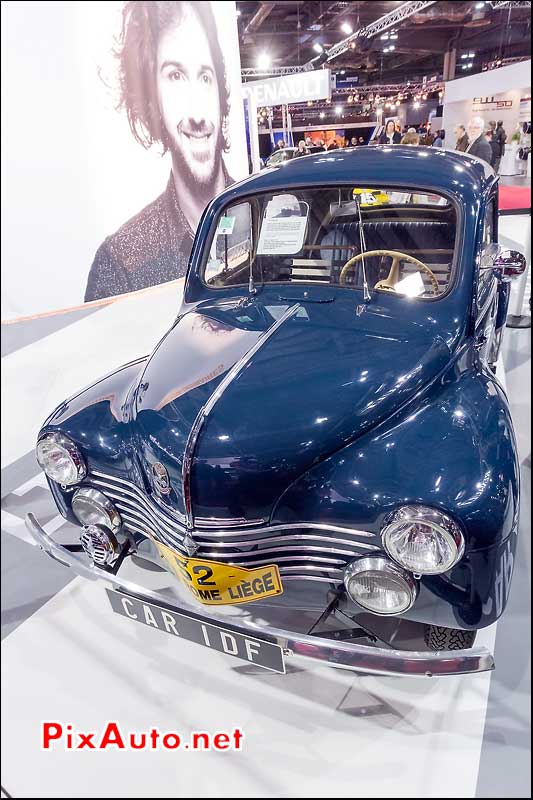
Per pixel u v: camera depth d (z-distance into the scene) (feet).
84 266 14.23
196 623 4.79
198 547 4.78
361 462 4.59
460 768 4.91
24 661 6.18
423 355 5.29
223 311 6.48
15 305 13.91
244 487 4.56
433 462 4.41
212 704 5.60
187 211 12.60
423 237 5.98
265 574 4.71
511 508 4.27
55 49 8.81
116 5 8.20
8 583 7.28
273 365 5.19
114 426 5.52
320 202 6.37
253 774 5.00
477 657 4.25
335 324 5.81
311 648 4.37
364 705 5.48
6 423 10.41
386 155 6.50
